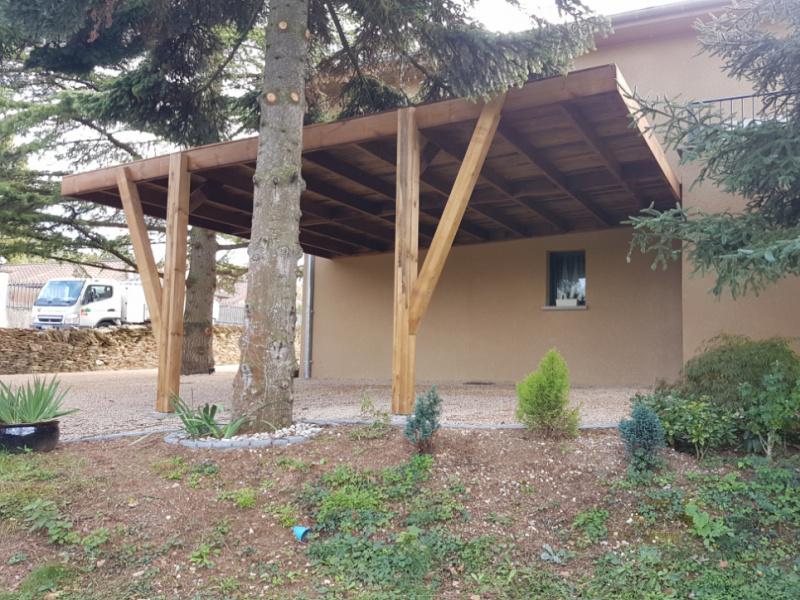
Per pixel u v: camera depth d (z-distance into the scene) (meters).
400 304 5.97
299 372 14.06
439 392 9.20
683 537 3.81
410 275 5.99
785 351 5.41
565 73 5.86
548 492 4.27
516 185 8.71
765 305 7.41
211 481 4.52
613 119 6.32
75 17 6.06
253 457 4.84
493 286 11.70
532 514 4.07
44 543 3.82
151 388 10.33
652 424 4.50
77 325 18.69
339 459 4.77
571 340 10.80
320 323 13.77
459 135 6.72
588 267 10.76
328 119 9.57
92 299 19.44
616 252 10.52
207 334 14.04
